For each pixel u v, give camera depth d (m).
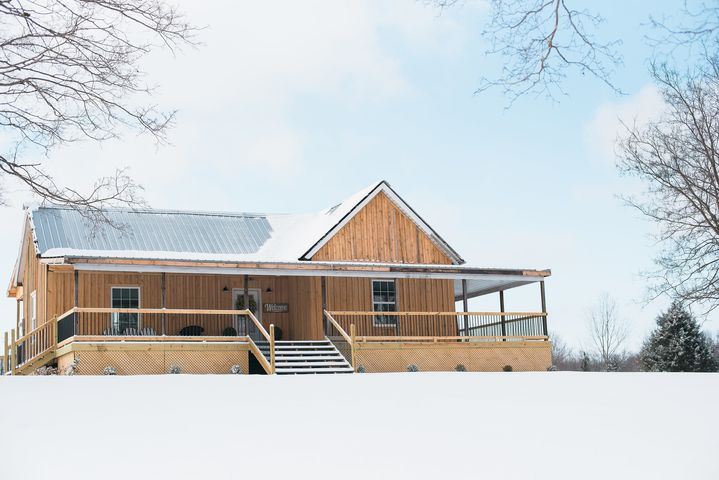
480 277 27.98
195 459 7.55
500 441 8.46
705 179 30.17
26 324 29.97
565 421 9.72
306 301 27.80
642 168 31.08
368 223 29.64
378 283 29.03
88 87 15.29
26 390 12.83
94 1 14.60
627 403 11.31
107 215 29.11
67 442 8.31
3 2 14.28
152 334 24.95
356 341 25.98
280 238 31.50
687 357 43.12
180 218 31.03
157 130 16.11
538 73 8.01
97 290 26.02
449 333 29.83
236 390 13.17
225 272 24.88
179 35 15.24
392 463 7.45
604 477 6.93
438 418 10.01
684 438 8.48
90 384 14.05
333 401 11.67
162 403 11.25
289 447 8.12
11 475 7.02
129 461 7.46
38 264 27.48
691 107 29.12
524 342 28.09
